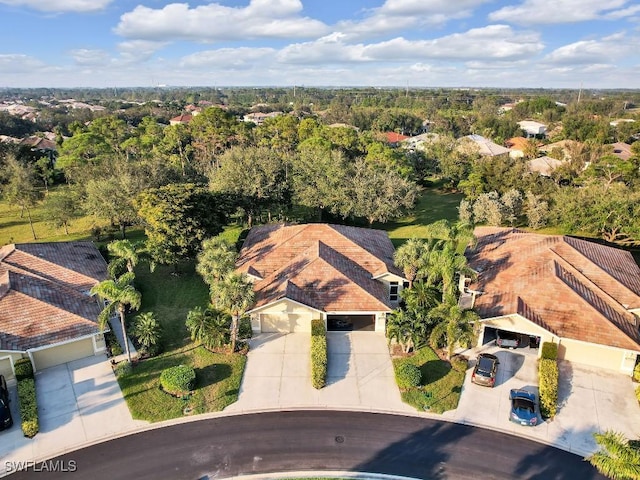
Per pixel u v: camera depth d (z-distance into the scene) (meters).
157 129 96.31
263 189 50.31
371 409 24.84
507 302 29.97
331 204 51.75
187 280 40.38
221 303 27.77
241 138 84.25
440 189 78.25
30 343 26.91
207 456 21.73
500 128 121.88
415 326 28.92
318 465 21.28
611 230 47.09
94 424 23.64
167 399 25.50
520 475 20.83
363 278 34.25
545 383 25.67
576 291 29.75
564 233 50.12
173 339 31.36
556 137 109.25
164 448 22.17
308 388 26.45
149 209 39.00
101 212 48.72
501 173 59.50
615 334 27.30
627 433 23.19
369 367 28.34
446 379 27.23
